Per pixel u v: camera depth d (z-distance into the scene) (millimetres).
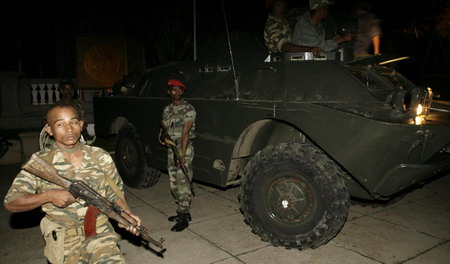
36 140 7879
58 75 13477
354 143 3213
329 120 3293
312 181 3410
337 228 3406
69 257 2178
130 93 5758
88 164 2252
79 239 2229
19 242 3939
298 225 3533
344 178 3566
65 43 13375
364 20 5996
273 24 4285
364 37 5977
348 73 3576
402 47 8742
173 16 10719
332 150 3326
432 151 3258
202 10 10336
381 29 6105
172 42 10516
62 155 2213
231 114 3918
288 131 3986
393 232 4008
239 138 3895
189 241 3838
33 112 10156
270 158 3602
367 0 6043
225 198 5223
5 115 9641
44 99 10414
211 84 4328
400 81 4219
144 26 11594
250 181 3711
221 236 3955
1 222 4504
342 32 4441
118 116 5680
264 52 4145
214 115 4086
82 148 2285
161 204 5008
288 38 4430
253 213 3719
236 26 6559
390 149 3152
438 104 4352
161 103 4812
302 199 3500
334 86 3562
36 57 13898
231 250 3633
